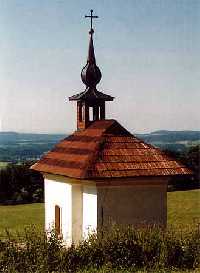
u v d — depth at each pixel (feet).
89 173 74.59
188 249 66.08
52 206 88.89
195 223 73.41
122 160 78.28
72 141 90.48
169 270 62.49
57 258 61.36
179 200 205.05
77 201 80.12
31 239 62.28
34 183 275.80
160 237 66.18
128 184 77.05
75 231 79.82
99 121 88.74
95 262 62.80
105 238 64.34
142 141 83.30
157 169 78.64
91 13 92.73
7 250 60.85
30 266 60.49
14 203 271.08
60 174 81.00
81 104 91.71
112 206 76.38
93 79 91.66
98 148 79.36
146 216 78.48
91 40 92.73
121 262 63.46
